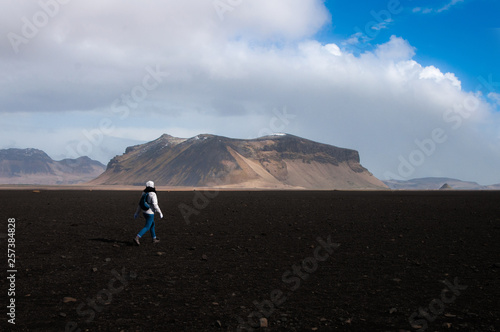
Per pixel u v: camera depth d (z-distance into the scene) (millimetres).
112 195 66812
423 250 14125
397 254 13375
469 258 12672
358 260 12398
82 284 9539
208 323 7008
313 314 7492
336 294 8773
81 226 20828
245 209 34656
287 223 22891
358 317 7344
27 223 21719
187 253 13586
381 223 22875
